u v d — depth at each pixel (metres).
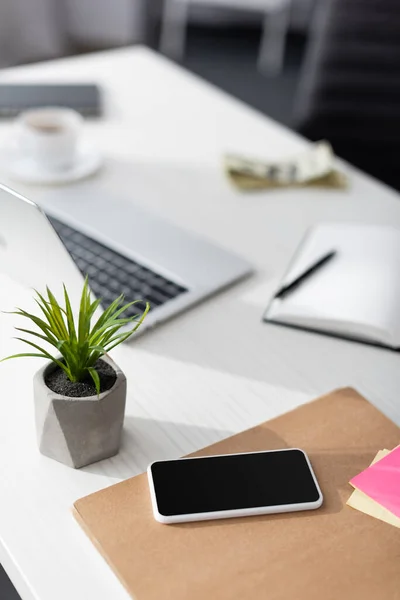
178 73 1.69
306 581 0.64
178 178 1.31
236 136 1.47
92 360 0.73
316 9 3.85
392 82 1.79
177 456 0.77
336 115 1.84
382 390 0.87
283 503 0.70
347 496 0.72
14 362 0.87
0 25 2.97
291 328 0.96
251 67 3.81
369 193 1.30
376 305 0.95
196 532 0.68
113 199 1.19
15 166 1.28
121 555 0.65
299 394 0.86
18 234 0.79
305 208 1.24
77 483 0.73
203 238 1.11
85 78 1.62
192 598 0.62
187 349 0.91
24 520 0.69
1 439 0.77
